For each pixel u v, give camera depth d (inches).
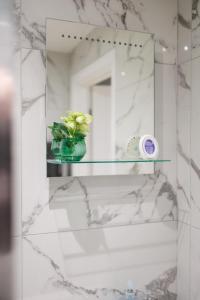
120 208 46.4
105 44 44.5
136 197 47.4
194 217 46.0
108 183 45.6
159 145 48.9
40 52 41.4
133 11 46.9
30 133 40.9
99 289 45.2
